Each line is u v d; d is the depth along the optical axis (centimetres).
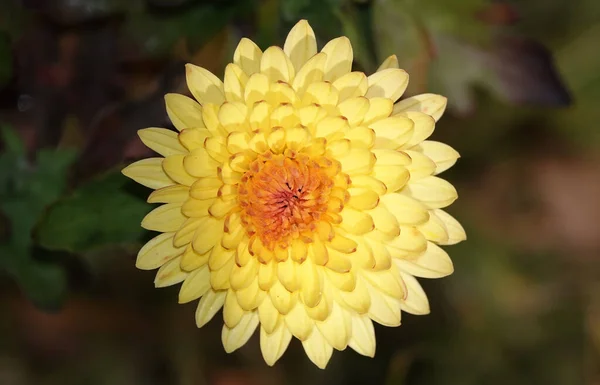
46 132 27
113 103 26
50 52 27
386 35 26
